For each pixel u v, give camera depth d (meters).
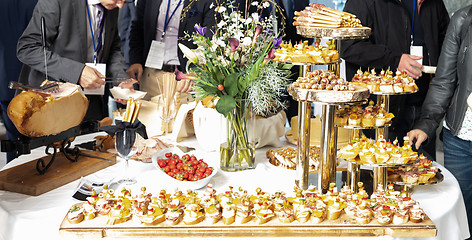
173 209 1.61
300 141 1.92
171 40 3.69
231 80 2.01
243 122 2.11
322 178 1.88
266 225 1.60
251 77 2.02
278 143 2.43
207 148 2.21
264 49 2.11
